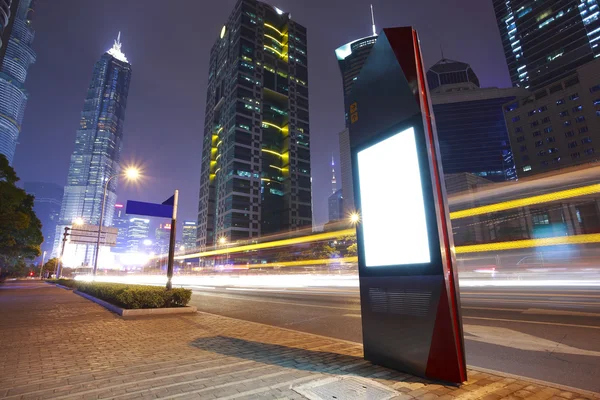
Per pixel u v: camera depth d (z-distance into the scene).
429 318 4.14
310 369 4.55
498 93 159.88
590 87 85.94
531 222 67.25
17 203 26.98
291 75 160.75
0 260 38.03
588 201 60.94
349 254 65.25
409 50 4.97
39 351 5.83
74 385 4.01
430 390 3.69
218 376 4.28
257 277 48.22
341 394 3.58
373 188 5.18
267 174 143.50
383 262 4.84
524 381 3.97
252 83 140.88
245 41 144.38
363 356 5.20
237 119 131.75
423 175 4.45
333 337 7.27
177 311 11.19
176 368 4.68
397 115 4.94
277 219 141.12
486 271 26.34
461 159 157.50
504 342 6.14
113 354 5.56
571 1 119.38
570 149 88.00
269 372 4.43
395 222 4.73
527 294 13.33
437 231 4.19
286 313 11.24
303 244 111.88
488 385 3.84
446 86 174.62
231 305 14.09
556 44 122.56
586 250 43.06
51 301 16.94
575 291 13.78
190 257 148.62
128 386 3.94
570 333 6.54
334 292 19.23
